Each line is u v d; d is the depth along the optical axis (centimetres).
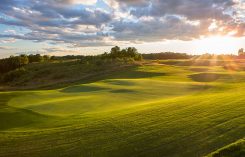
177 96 3412
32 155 1536
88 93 3675
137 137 1656
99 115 2292
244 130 1633
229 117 1916
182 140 1562
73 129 1912
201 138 1570
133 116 2138
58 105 2789
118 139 1652
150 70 7912
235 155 1288
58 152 1543
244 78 5703
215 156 1305
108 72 8538
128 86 4309
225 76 6109
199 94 3522
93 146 1581
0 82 11281
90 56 13525
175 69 8319
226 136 1566
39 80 9881
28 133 1898
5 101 3150
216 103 2425
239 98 2600
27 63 14675
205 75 6359
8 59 14800
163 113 2170
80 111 2536
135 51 13862
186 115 2062
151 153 1443
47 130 1944
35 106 2764
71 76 9444
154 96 3425
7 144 1705
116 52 13712
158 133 1694
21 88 7638
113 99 3156
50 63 12775
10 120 2291
